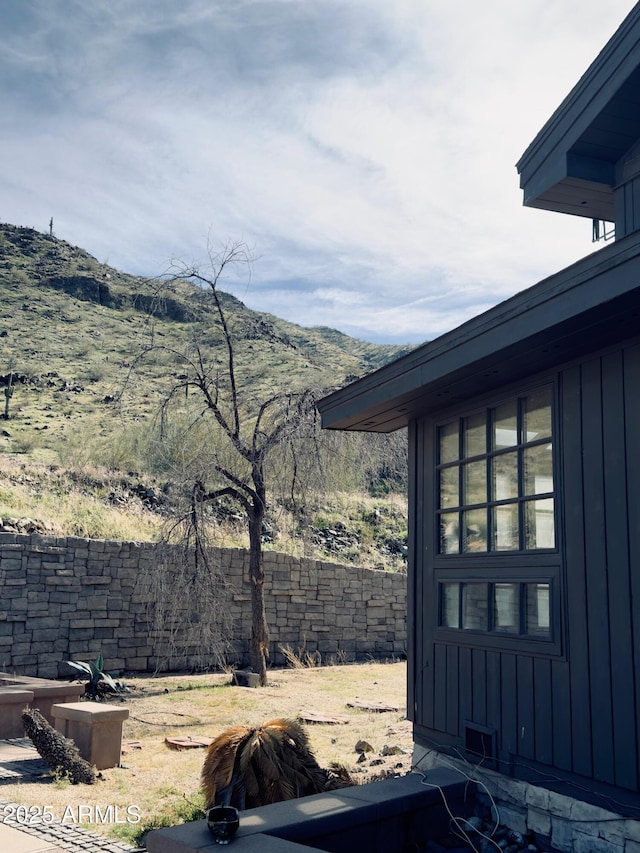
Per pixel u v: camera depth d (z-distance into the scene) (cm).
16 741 980
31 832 617
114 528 1895
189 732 1117
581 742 529
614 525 521
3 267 6247
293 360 4281
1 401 3416
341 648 1955
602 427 538
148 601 1664
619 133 649
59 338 4800
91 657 1589
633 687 493
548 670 564
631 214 657
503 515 639
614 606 514
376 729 1137
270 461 1612
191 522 1529
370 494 2670
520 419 627
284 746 619
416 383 639
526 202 722
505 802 593
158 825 645
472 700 645
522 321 518
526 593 602
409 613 753
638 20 590
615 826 500
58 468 2278
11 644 1491
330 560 2175
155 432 1794
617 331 505
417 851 562
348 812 527
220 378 1662
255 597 1580
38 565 1545
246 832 474
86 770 806
